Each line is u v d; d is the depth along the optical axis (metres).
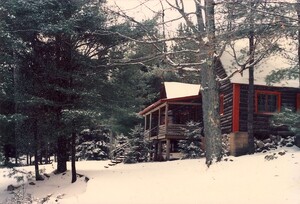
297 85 21.03
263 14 7.66
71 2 15.53
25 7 14.38
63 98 16.70
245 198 10.20
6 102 15.46
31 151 17.06
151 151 26.31
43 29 14.62
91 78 16.83
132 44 17.09
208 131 15.75
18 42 13.90
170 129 23.53
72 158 15.76
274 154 14.41
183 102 24.08
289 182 10.69
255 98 21.00
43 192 14.56
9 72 14.82
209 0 10.34
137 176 15.57
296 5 7.30
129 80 18.47
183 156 22.75
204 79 16.33
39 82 16.30
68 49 16.80
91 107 16.52
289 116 15.54
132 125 36.53
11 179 18.33
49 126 16.39
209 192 11.57
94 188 13.41
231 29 8.91
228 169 13.91
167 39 12.09
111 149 33.03
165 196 11.62
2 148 15.97
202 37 10.81
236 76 21.11
